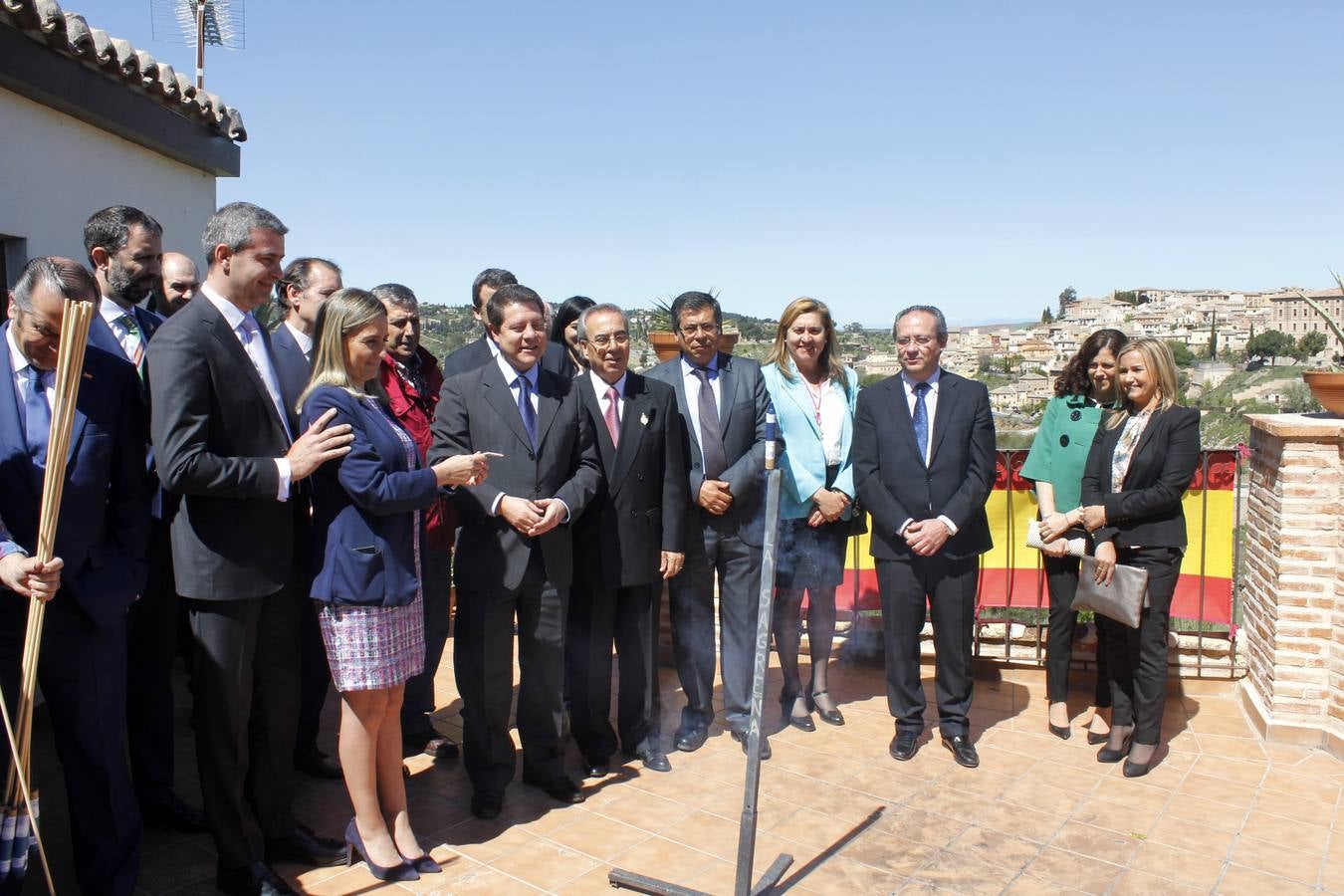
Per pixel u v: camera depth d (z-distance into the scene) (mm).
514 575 3678
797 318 4500
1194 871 3303
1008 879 3246
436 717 4754
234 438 2961
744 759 4270
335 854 3322
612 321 4020
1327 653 4348
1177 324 163250
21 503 2771
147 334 3840
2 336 2863
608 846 3461
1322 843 3500
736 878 3146
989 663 5414
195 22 7660
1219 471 5012
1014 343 163000
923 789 3947
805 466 4488
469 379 3822
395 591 3104
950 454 4176
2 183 4555
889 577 4266
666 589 5488
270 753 3281
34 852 3244
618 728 4340
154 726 3578
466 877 3234
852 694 5156
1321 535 4312
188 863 3326
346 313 3105
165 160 6055
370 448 3051
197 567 2947
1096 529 4172
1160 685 4074
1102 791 3934
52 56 4633
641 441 4043
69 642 2822
